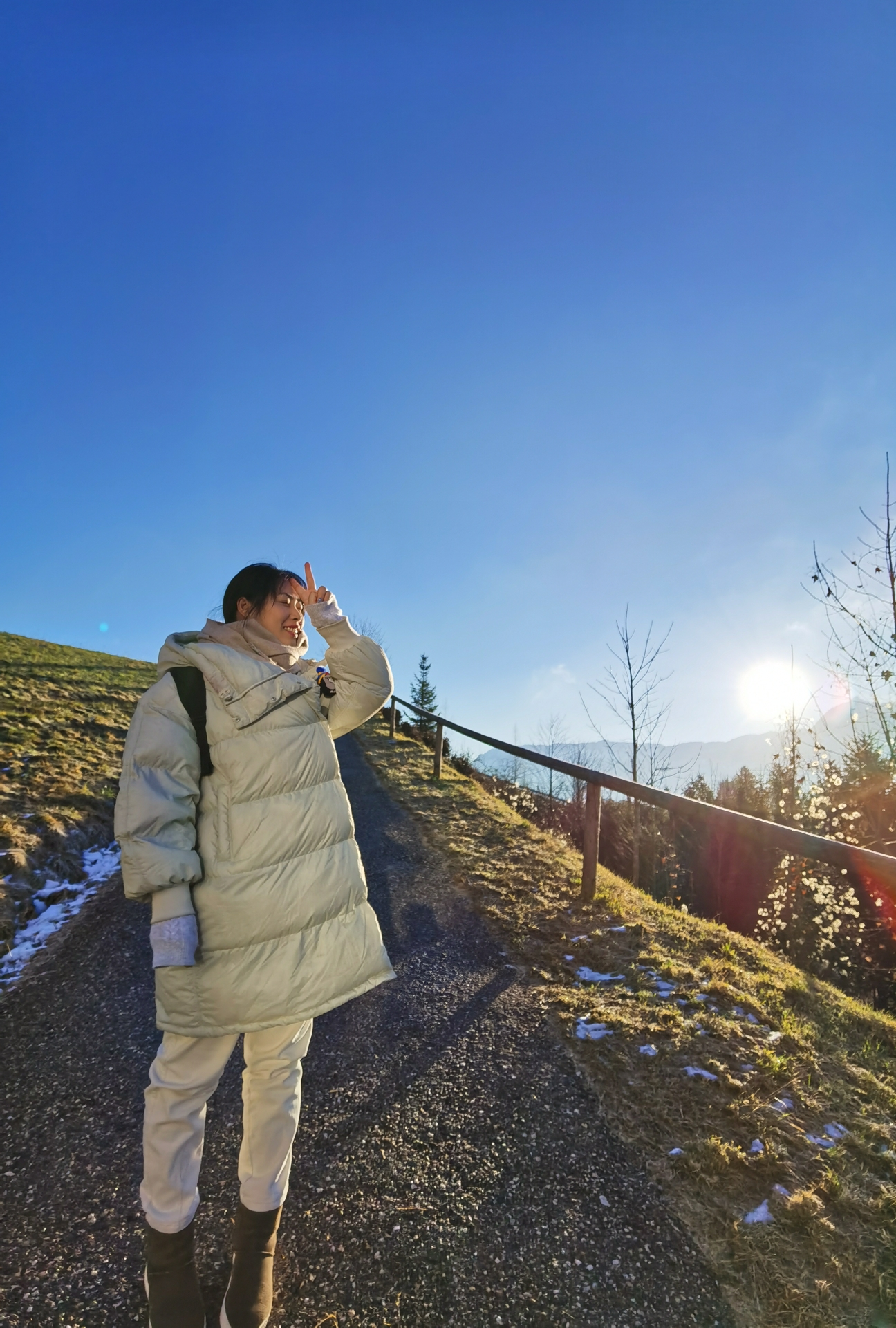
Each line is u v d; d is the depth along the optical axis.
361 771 10.09
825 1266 1.66
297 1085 1.64
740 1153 2.03
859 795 7.09
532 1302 1.58
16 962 3.67
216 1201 1.93
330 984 1.47
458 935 3.97
